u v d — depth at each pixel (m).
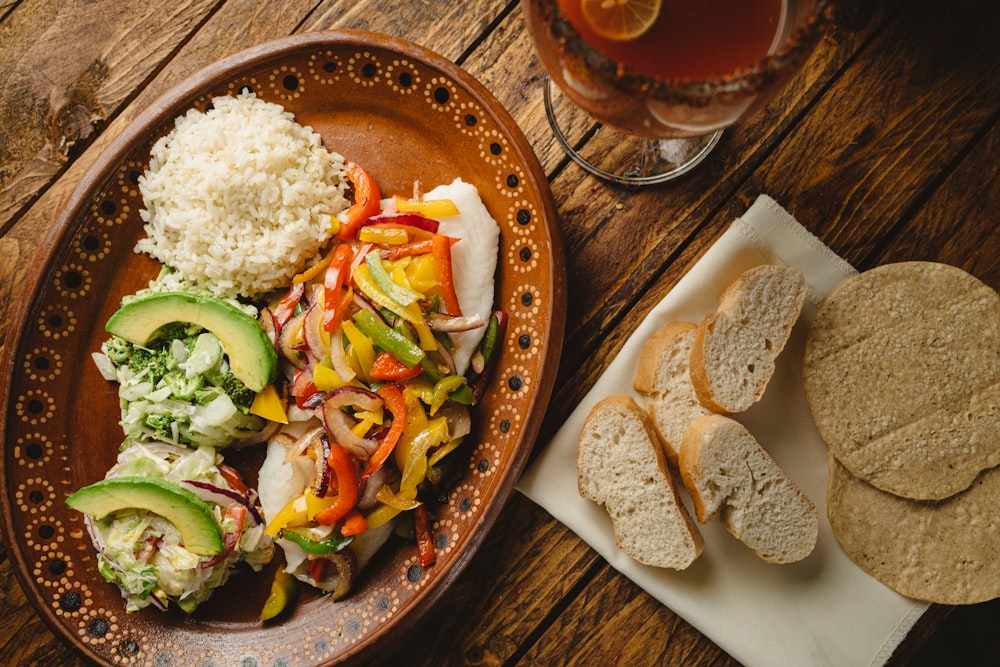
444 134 0.71
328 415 0.68
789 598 0.70
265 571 0.71
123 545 0.68
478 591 0.72
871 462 0.69
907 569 0.69
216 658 0.70
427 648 0.72
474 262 0.69
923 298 0.69
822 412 0.70
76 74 0.74
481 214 0.69
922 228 0.72
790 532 0.69
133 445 0.70
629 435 0.69
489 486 0.69
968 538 0.69
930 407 0.69
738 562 0.71
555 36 0.54
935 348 0.69
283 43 0.69
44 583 0.69
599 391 0.71
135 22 0.74
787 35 0.58
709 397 0.68
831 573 0.70
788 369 0.71
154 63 0.74
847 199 0.72
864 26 0.72
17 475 0.69
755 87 0.54
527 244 0.69
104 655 0.69
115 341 0.70
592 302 0.72
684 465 0.69
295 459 0.69
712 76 0.60
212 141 0.69
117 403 0.71
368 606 0.70
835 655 0.69
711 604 0.70
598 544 0.71
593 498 0.70
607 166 0.72
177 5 0.74
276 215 0.69
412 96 0.70
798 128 0.72
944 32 0.72
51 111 0.74
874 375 0.69
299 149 0.70
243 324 0.68
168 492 0.68
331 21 0.74
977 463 0.69
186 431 0.69
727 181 0.72
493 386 0.70
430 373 0.68
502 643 0.72
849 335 0.69
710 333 0.68
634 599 0.72
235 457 0.72
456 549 0.66
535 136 0.73
